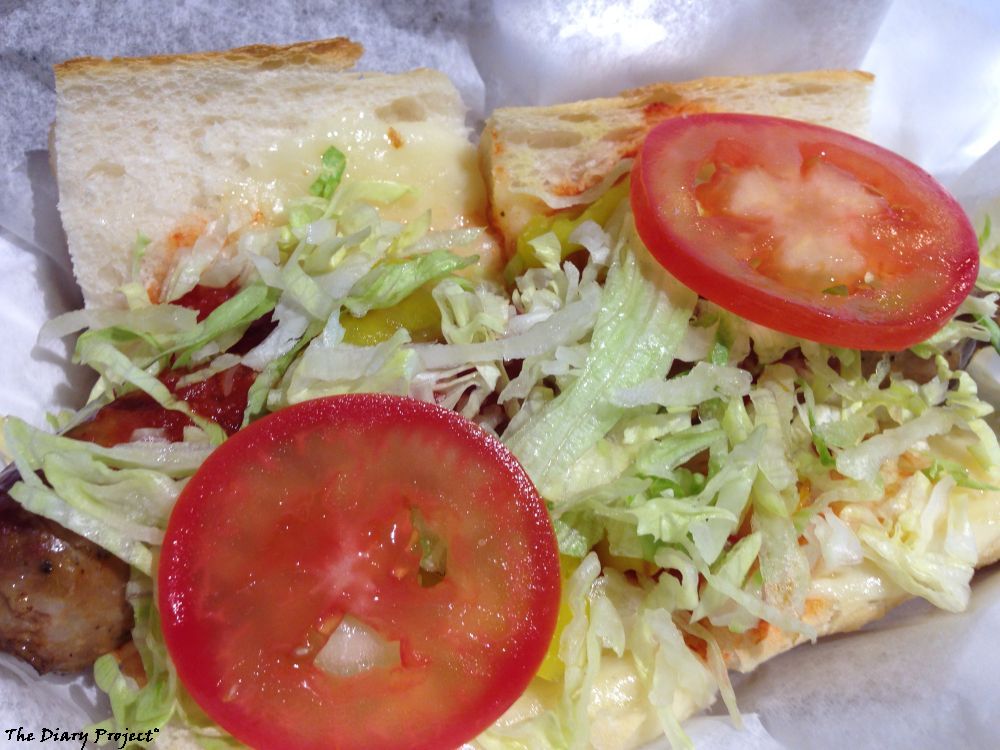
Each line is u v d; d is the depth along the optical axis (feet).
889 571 0.53
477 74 0.66
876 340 0.49
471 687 0.42
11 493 0.43
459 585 0.43
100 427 0.48
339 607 0.43
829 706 0.52
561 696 0.47
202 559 0.42
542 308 0.54
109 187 0.58
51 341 0.60
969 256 0.53
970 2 0.68
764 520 0.50
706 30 0.66
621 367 0.51
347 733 0.42
